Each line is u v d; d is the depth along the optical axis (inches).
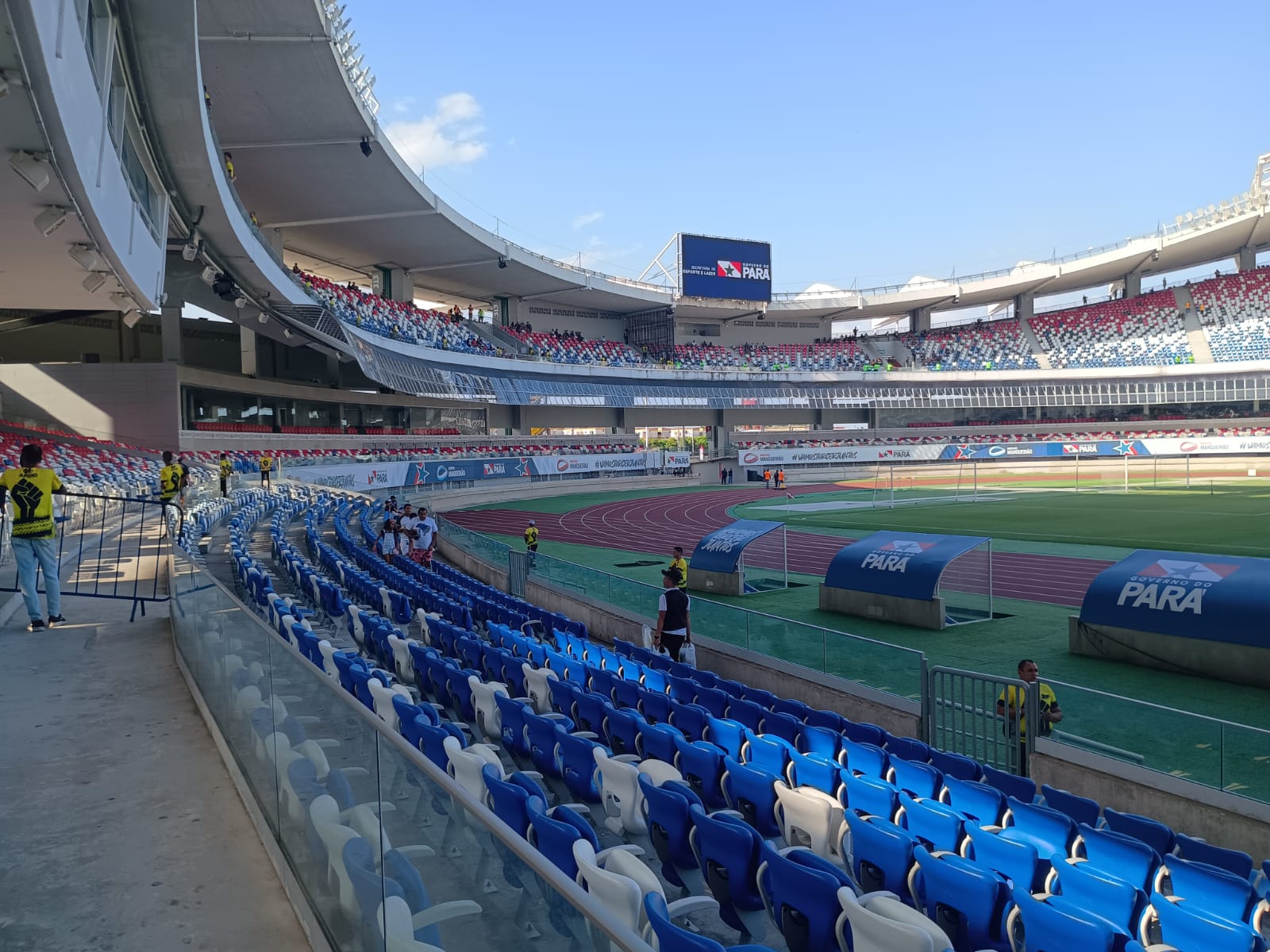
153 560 583.2
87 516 656.4
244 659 209.6
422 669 381.7
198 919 161.0
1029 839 233.6
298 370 1894.7
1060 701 358.3
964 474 2679.6
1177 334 2891.2
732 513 1716.3
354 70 1171.3
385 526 912.9
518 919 89.1
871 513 1555.1
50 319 1120.8
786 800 236.2
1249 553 962.1
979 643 608.4
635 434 2819.9
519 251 2161.7
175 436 1336.1
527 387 2373.3
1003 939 179.8
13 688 300.8
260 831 193.6
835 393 2878.9
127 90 540.7
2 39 250.4
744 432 2930.6
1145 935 187.2
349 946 134.3
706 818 200.4
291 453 1601.9
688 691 402.9
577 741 261.7
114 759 238.7
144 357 1576.0
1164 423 2837.1
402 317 2065.7
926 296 3043.8
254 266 1087.6
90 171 355.9
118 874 177.3
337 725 138.6
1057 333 3058.6
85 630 388.8
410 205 1642.5
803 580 899.4
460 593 683.4
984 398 2896.2
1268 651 479.8
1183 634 514.6
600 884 138.4
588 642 501.4
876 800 252.1
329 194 1555.1
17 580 406.0
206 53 1053.8
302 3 957.8
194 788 220.5
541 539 1362.0
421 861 107.3
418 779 106.3
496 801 189.6
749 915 198.5
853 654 451.8
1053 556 994.1
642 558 1137.4
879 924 148.4
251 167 1418.6
